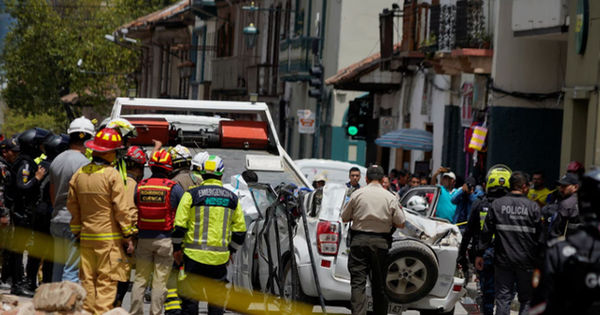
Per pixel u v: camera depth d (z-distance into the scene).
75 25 114.00
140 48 114.50
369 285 19.45
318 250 19.05
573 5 30.73
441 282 19.50
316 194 19.86
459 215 27.31
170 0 124.00
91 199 17.00
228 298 21.05
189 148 28.36
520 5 34.53
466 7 37.81
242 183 22.69
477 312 20.77
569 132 30.69
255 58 81.19
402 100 51.44
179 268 17.80
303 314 19.25
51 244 21.89
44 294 12.16
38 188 21.72
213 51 93.25
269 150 28.70
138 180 19.25
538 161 36.34
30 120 134.25
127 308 21.22
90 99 111.81
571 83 30.62
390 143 45.91
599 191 9.52
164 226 17.83
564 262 9.46
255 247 20.47
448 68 39.19
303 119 53.75
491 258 20.52
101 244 17.05
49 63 115.00
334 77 55.19
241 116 64.31
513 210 18.50
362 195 18.55
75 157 18.41
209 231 17.45
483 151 37.62
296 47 66.88
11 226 22.03
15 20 114.25
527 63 36.22
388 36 48.53
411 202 23.42
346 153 60.03
